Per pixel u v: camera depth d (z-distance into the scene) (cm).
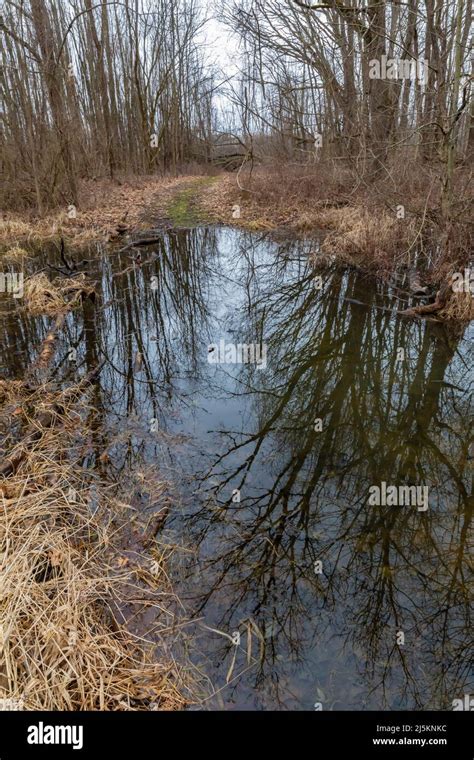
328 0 922
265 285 813
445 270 616
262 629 230
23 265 870
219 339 609
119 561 255
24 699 177
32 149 1169
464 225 605
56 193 1268
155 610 235
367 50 864
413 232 710
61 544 241
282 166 1370
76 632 197
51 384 451
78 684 186
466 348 550
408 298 682
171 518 298
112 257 966
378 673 211
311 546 283
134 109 2517
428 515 312
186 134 3416
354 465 363
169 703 192
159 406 439
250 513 307
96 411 417
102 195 1562
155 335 617
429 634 230
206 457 363
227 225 1266
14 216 1205
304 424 420
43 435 354
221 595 247
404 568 269
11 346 552
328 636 228
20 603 202
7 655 181
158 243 1105
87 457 350
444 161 600
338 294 737
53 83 1178
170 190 2038
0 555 219
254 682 205
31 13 1097
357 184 908
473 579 263
